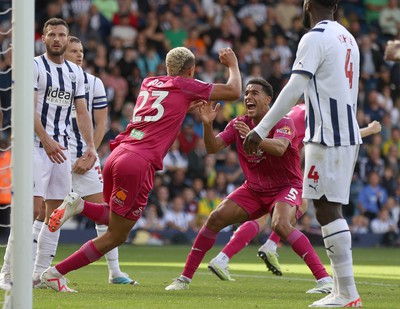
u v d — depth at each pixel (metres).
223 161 49.81
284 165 20.53
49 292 18.55
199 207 47.69
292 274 27.16
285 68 56.84
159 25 55.69
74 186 22.91
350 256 15.68
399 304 16.64
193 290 19.88
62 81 20.53
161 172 47.53
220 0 58.16
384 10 62.62
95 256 18.64
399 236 50.56
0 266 26.88
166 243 46.69
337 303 15.64
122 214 18.34
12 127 13.87
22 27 13.90
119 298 17.30
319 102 15.51
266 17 58.53
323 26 15.64
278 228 20.08
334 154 15.51
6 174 38.44
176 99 18.56
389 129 54.84
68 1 52.91
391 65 57.81
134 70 50.91
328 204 15.71
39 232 21.28
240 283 22.75
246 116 20.94
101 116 23.59
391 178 51.84
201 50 54.97
